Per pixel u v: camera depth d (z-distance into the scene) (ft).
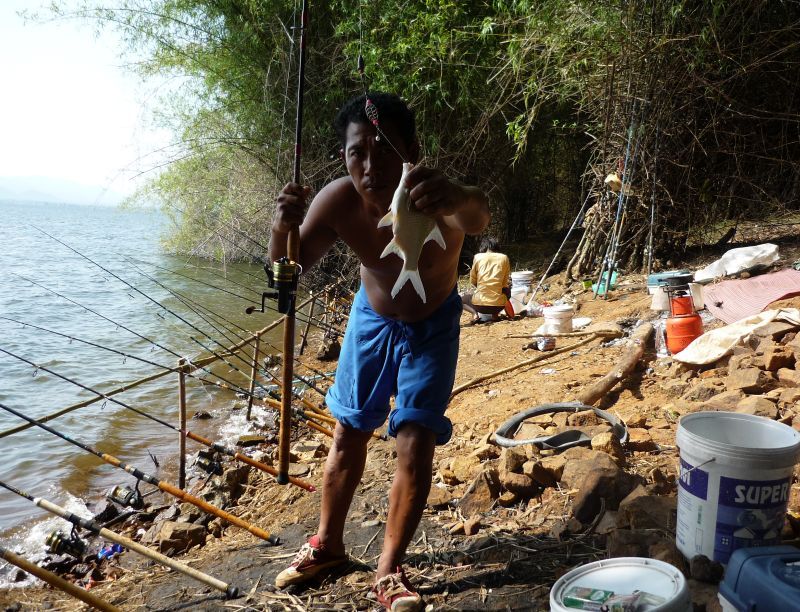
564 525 11.09
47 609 12.66
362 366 9.84
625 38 30.32
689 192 32.96
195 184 54.44
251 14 45.55
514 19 36.65
